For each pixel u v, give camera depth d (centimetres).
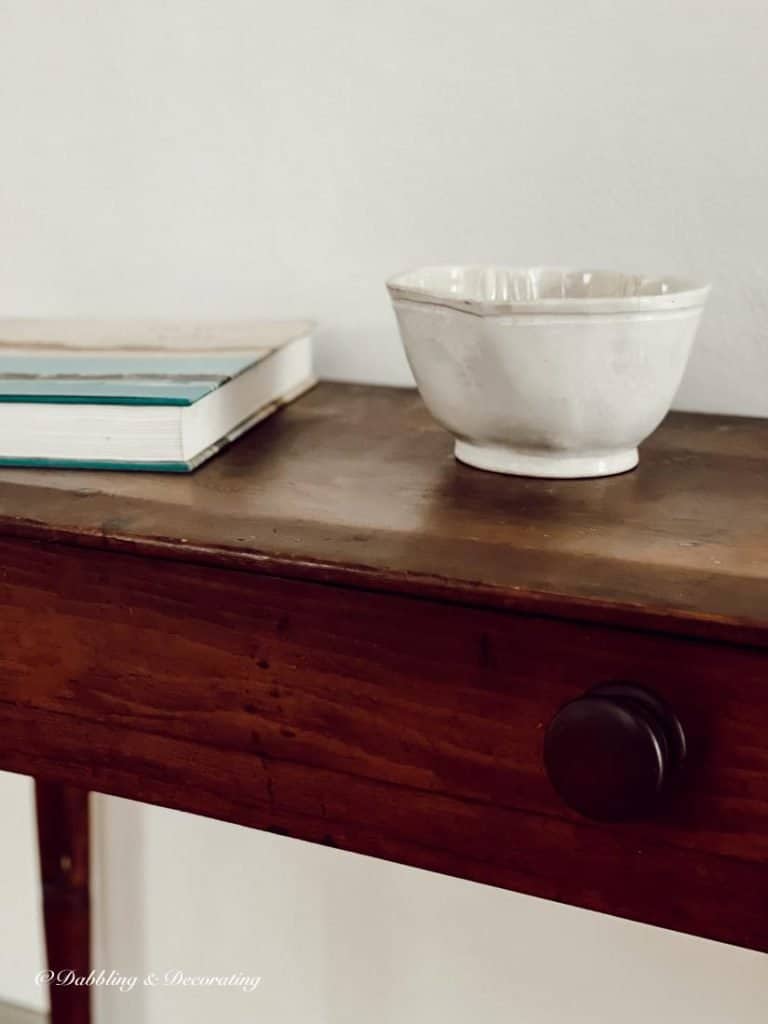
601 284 62
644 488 56
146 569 48
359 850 47
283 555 45
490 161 72
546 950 87
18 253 86
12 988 106
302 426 67
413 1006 92
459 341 54
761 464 60
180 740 49
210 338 72
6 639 51
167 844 97
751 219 68
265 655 47
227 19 76
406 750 46
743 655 40
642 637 41
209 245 81
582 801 41
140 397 57
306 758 47
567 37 69
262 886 94
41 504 52
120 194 82
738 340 70
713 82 67
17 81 82
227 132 78
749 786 41
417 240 75
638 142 69
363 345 79
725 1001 83
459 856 46
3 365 64
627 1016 86
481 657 44
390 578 44
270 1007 97
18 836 103
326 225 77
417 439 64
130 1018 103
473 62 71
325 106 75
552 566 45
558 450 56
